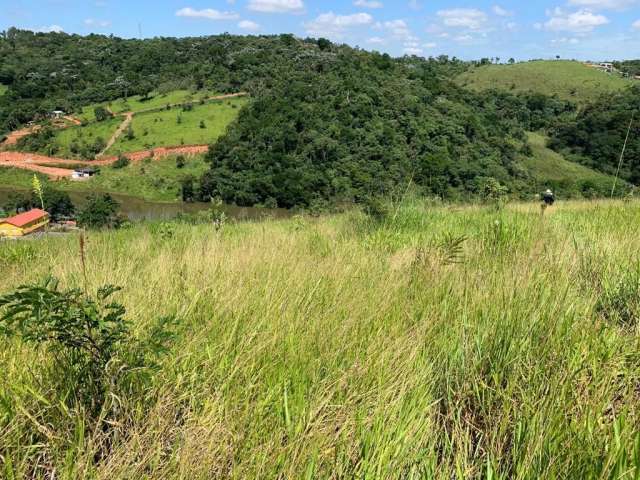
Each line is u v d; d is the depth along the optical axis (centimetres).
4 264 502
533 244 421
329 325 251
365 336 239
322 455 152
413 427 165
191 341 220
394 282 329
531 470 146
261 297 291
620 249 395
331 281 334
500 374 204
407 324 261
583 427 162
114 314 179
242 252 436
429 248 424
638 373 200
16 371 189
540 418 162
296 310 272
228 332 235
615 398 193
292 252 446
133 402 176
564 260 360
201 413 175
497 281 306
